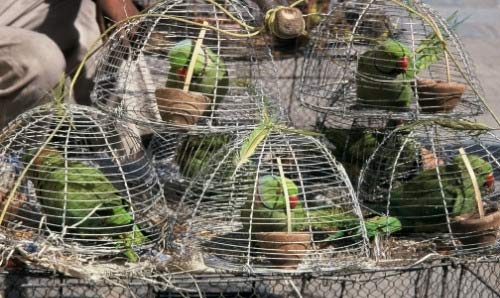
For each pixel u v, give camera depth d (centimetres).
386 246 215
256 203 202
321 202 220
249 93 240
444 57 239
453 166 220
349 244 213
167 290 209
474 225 213
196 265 199
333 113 240
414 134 228
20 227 203
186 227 212
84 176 201
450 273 231
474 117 251
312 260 203
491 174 222
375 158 232
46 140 205
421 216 219
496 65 453
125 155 219
